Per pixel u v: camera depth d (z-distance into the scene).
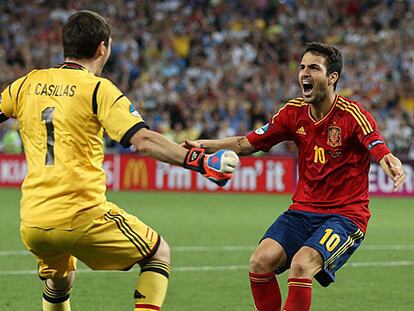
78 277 32.56
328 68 21.42
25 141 19.08
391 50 99.25
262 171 77.38
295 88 93.69
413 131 85.88
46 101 18.66
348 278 33.19
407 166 76.12
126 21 107.75
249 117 88.12
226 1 110.62
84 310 26.77
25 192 18.81
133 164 79.06
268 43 104.06
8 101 19.45
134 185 79.25
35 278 32.44
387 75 95.69
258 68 98.19
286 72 96.75
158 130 86.00
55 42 103.69
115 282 31.61
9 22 105.69
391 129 86.06
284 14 107.88
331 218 21.52
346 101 21.73
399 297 29.41
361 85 93.25
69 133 18.31
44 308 21.27
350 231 21.28
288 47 103.56
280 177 76.94
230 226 51.41
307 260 20.33
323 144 21.77
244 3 109.62
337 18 108.69
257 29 105.31
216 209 62.38
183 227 50.56
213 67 98.19
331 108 21.69
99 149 18.67
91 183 18.38
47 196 18.34
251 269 21.45
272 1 109.25
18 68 98.31
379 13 107.56
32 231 18.53
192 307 27.33
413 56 98.19
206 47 103.69
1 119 19.67
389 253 40.50
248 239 45.12
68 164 18.28
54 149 18.41
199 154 17.73
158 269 19.16
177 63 100.69
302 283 20.19
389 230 50.56
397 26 106.38
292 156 76.88
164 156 17.80
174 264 36.28
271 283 21.52
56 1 109.19
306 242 20.81
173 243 43.25
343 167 21.67
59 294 20.97
